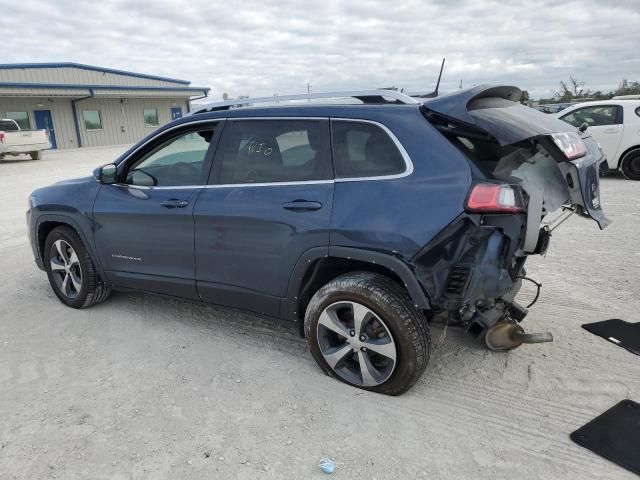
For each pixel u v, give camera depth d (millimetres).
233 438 2744
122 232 4051
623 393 3068
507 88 3262
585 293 4641
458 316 2965
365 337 3062
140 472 2504
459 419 2871
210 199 3584
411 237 2807
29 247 6812
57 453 2637
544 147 2900
